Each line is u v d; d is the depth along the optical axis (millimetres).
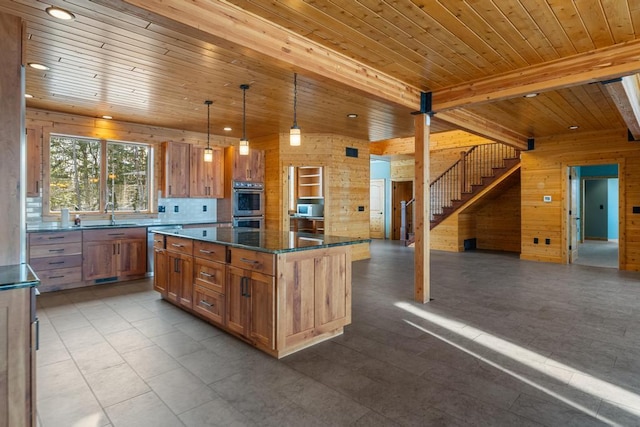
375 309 4145
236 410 2145
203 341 3195
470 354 2934
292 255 2928
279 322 2842
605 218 11547
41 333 3359
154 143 6379
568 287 5195
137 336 3303
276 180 7223
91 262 5188
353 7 2557
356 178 7730
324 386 2426
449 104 4254
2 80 2066
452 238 9070
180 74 3859
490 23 2770
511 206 9156
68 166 5602
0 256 2062
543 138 7422
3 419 1616
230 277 3275
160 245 4441
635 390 2379
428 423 2018
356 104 5004
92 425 1997
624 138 6543
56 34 2949
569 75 3387
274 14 2666
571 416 2090
